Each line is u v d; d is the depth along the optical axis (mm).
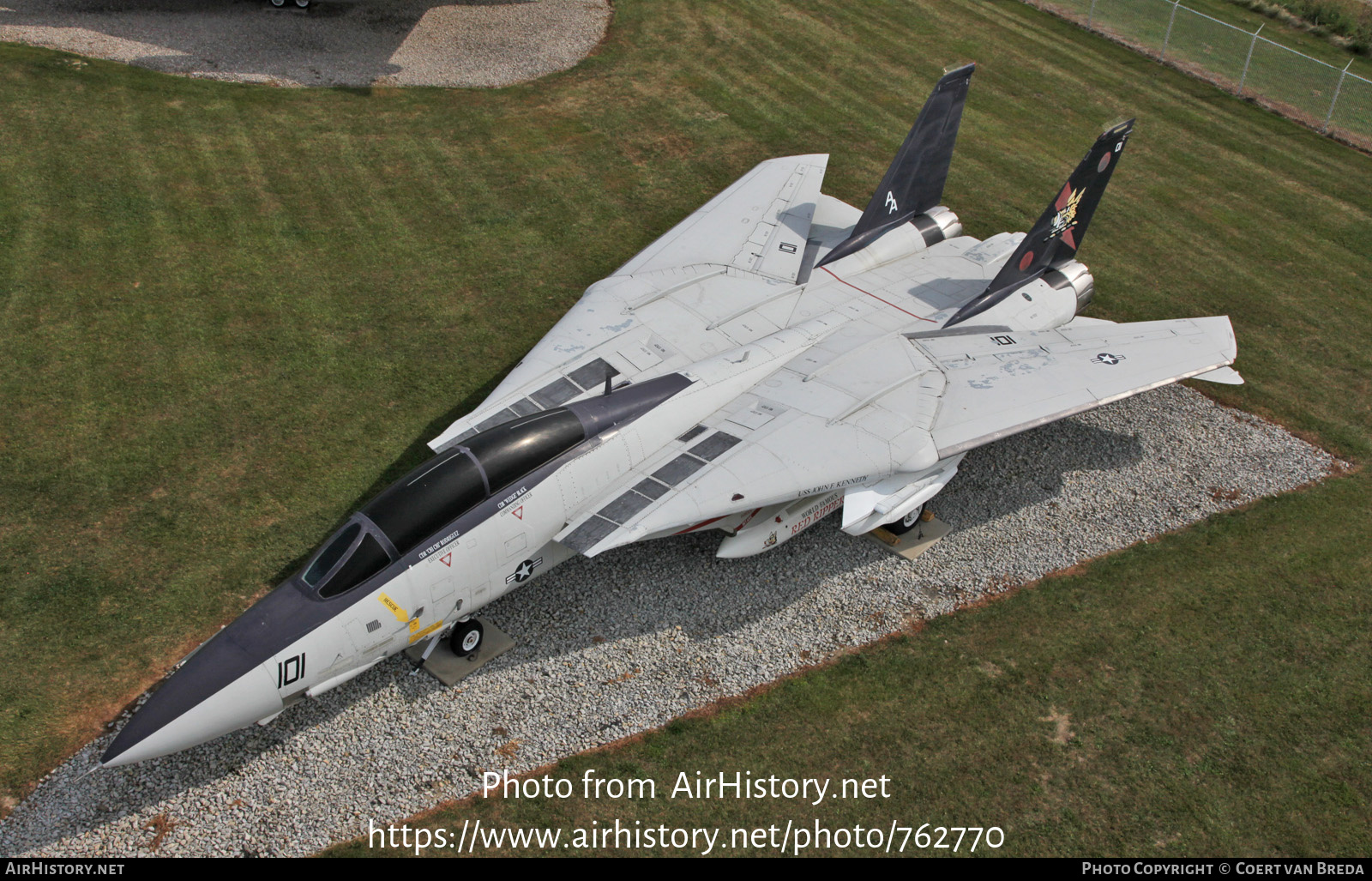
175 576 11719
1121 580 12195
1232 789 9758
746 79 25188
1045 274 14797
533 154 21438
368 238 18375
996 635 11406
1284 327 17359
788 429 11711
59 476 13016
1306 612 11789
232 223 18438
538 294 17188
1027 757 10016
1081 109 24562
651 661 10969
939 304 14883
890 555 12547
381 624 9719
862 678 10828
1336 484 13961
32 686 10406
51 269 16781
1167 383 12945
